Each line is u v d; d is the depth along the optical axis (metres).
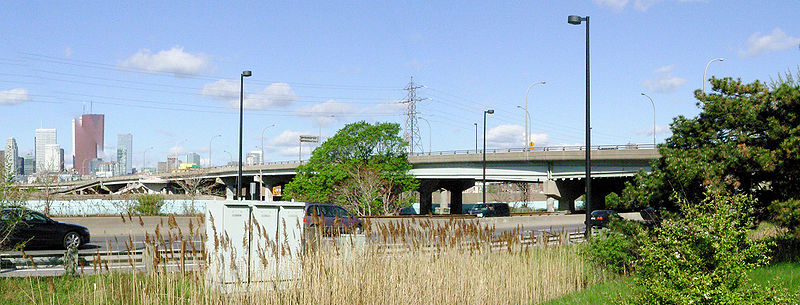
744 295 8.32
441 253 11.44
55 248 20.09
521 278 12.27
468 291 11.47
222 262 9.21
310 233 10.34
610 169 54.62
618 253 14.30
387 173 51.94
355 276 10.16
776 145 16.95
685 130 18.16
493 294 11.77
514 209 82.44
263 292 9.52
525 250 12.77
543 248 14.10
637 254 14.38
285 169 91.94
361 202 49.06
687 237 8.75
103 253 12.45
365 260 10.45
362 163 51.03
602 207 73.00
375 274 10.44
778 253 16.45
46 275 11.73
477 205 48.75
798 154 15.89
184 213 39.44
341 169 51.47
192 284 9.02
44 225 19.83
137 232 28.34
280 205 10.62
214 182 107.81
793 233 17.06
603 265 14.79
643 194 17.02
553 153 57.97
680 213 15.51
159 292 8.95
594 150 54.69
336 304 9.78
